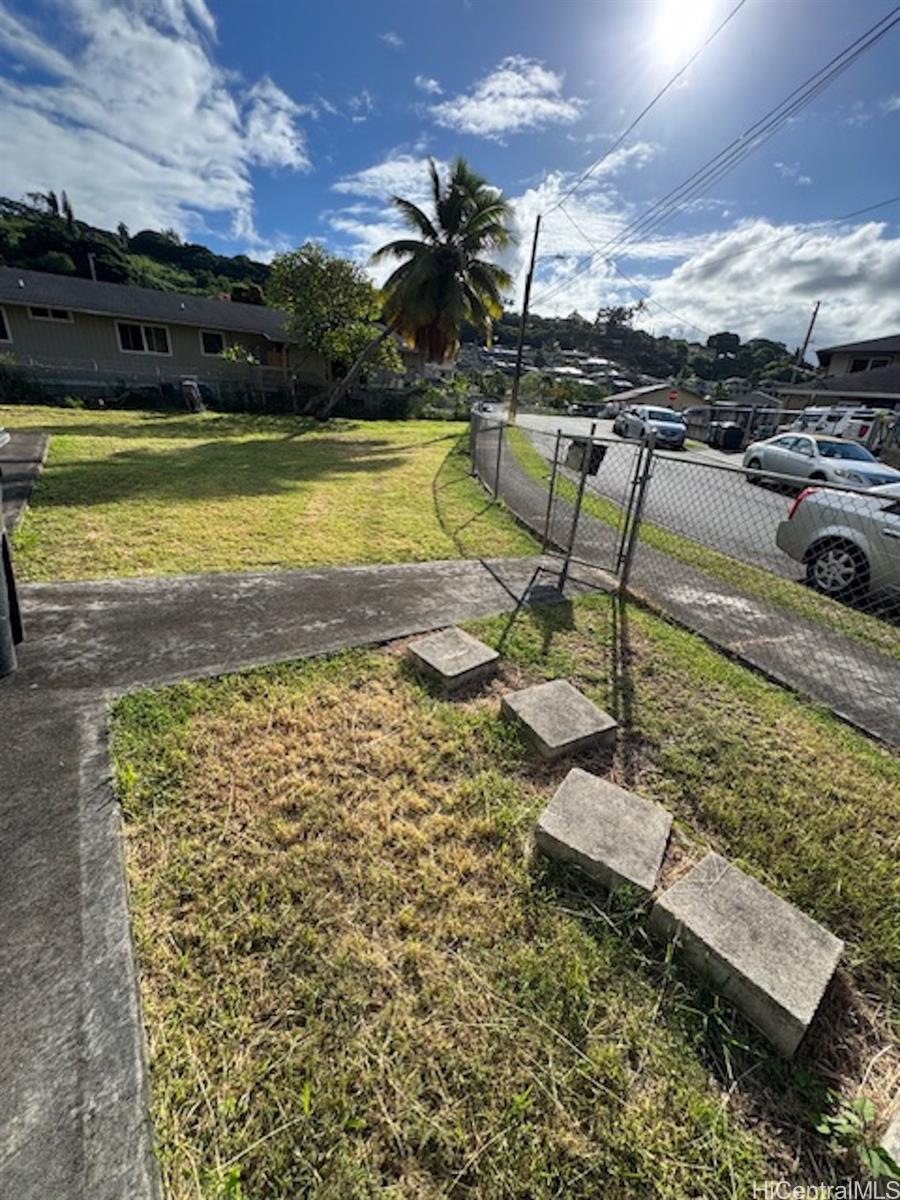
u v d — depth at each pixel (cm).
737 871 166
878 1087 124
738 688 289
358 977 138
